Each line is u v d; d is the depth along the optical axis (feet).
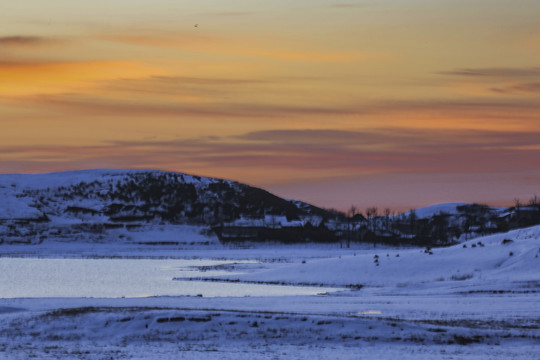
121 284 630.33
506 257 563.48
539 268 528.22
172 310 288.51
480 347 252.62
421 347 251.60
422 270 563.89
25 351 232.53
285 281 589.32
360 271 583.99
